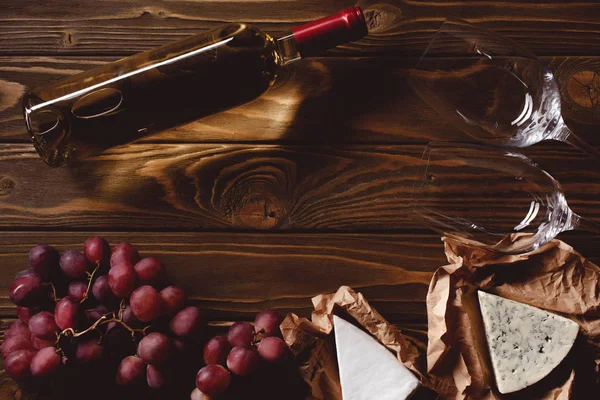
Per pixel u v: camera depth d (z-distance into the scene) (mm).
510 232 860
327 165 907
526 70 853
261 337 856
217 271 902
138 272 840
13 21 918
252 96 858
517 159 855
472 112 868
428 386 833
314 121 909
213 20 914
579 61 909
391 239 902
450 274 848
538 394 851
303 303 899
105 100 840
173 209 908
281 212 907
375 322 848
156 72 841
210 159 909
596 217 896
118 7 917
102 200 909
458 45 862
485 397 838
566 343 845
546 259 862
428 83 864
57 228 908
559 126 857
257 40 842
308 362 854
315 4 913
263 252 903
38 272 856
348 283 899
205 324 845
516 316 854
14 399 889
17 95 913
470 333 843
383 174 906
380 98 909
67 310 812
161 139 910
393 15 910
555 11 909
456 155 862
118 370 834
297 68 909
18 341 855
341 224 905
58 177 909
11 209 909
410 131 907
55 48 915
